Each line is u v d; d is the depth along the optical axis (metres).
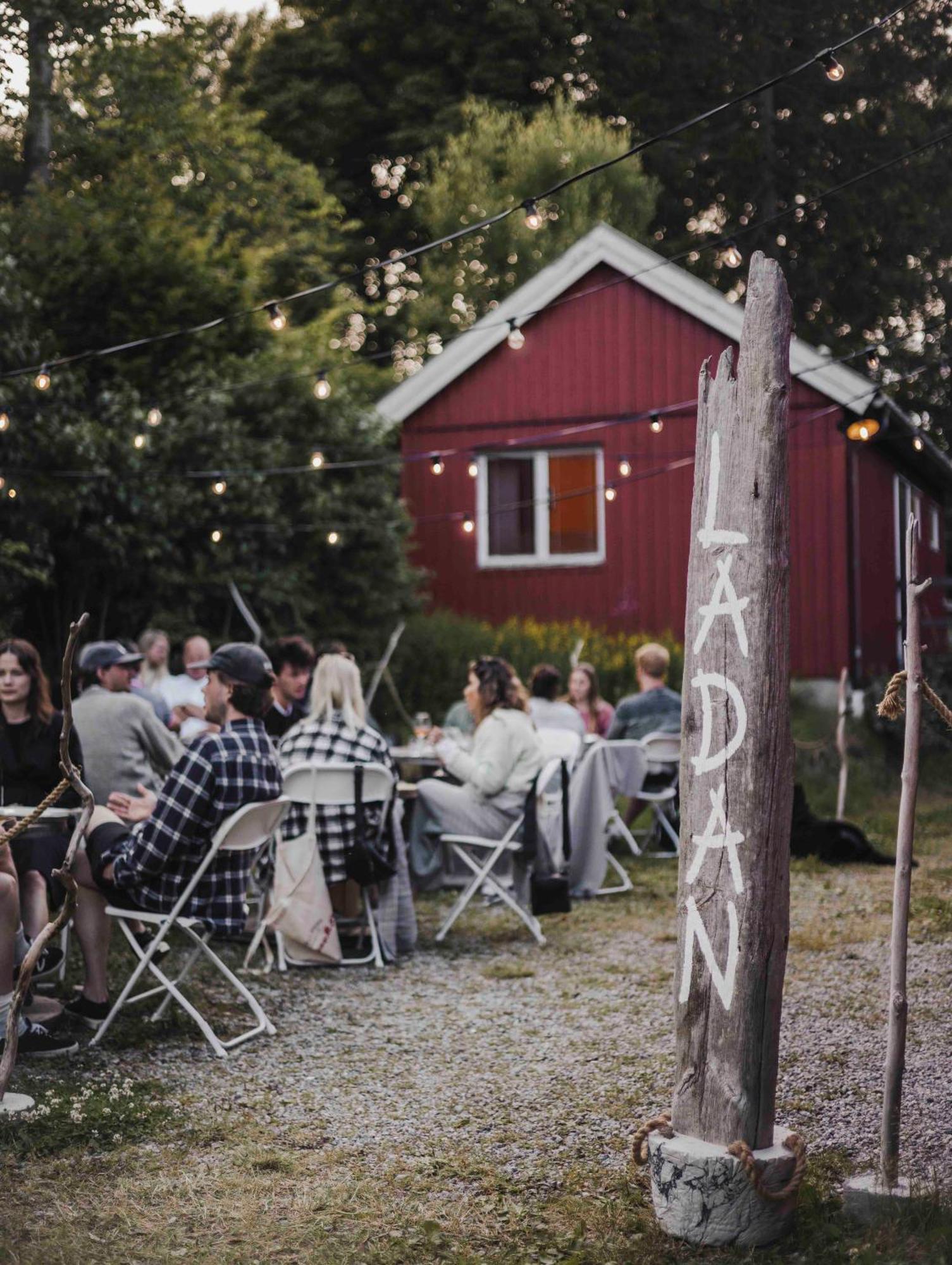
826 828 9.53
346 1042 5.37
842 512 15.41
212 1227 3.66
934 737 15.55
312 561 12.88
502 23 25.00
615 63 25.27
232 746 5.36
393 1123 4.46
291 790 6.60
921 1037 5.26
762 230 24.08
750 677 3.46
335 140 26.06
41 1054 5.05
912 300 23.98
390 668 13.75
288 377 11.37
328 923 6.53
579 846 8.27
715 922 3.50
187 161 20.61
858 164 23.80
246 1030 5.51
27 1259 3.40
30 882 5.32
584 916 7.82
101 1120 4.36
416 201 25.95
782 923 3.49
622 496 16.22
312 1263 3.42
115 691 6.68
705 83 24.58
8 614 11.27
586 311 16.23
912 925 7.31
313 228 23.67
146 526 11.26
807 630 15.54
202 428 11.73
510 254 24.05
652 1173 3.57
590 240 16.08
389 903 6.79
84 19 17.58
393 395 16.55
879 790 13.62
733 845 3.47
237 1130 4.37
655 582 16.09
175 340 13.07
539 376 16.34
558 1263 3.42
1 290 10.66
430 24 25.66
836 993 5.94
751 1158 3.41
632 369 16.12
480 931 7.49
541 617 16.39
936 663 17.00
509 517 16.53
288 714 7.89
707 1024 3.52
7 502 10.34
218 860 5.39
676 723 10.12
